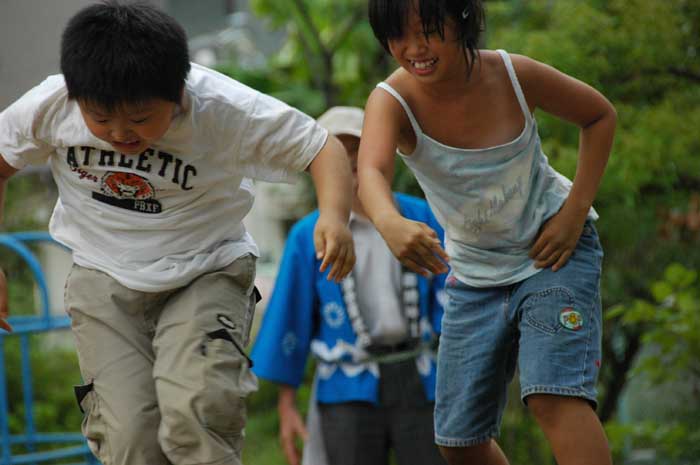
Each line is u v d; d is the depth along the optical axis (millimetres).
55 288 28688
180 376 7105
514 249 7801
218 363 7156
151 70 6594
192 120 7051
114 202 7387
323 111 21828
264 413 24188
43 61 16156
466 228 7801
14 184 24031
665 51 14688
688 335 13969
